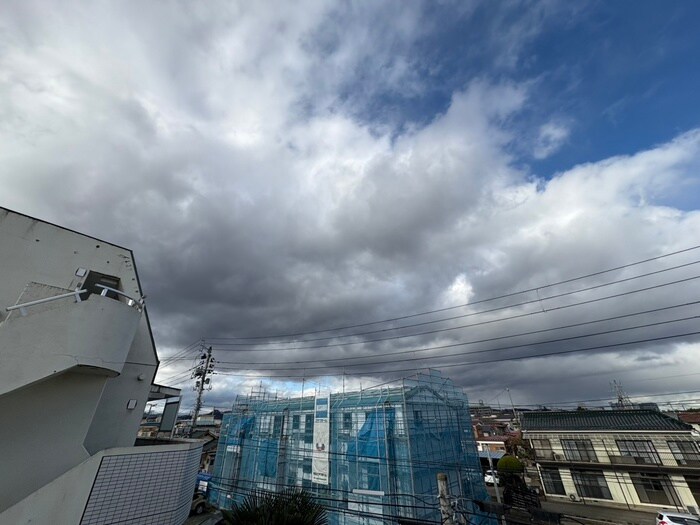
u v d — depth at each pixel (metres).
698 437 28.06
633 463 29.09
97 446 12.98
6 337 8.54
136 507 10.12
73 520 8.66
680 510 25.97
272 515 10.04
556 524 11.87
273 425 28.05
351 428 22.67
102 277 13.43
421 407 22.39
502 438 50.31
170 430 21.92
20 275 11.38
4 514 7.68
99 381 11.08
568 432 33.16
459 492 21.44
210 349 33.09
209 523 15.21
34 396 9.95
